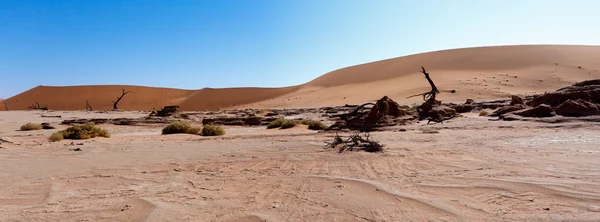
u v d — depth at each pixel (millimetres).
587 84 26047
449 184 5469
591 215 3662
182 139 16219
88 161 8914
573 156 7895
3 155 10031
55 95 126812
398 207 4305
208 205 4648
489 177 5863
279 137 15578
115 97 126125
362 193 5086
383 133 15992
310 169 7387
